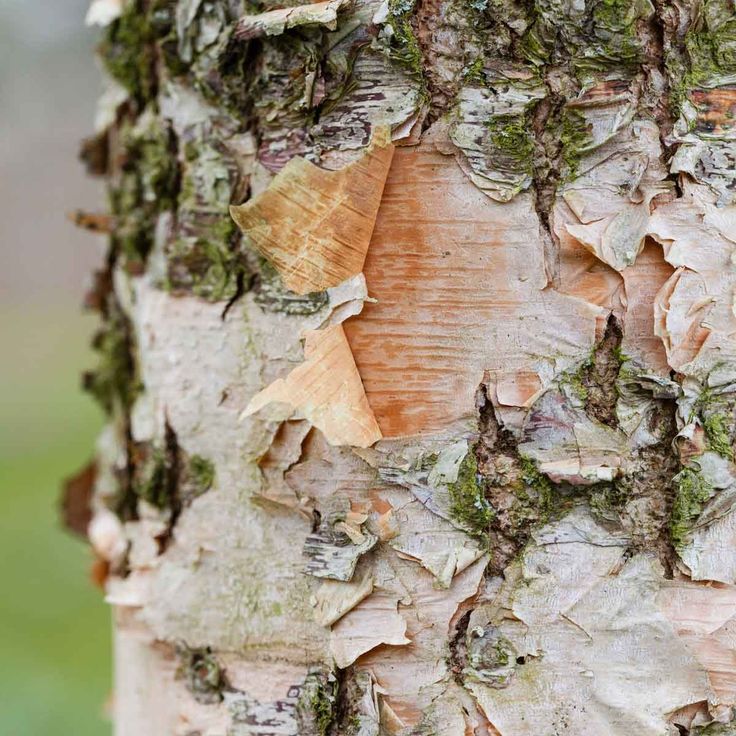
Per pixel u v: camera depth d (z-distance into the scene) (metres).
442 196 1.23
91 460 1.45
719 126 1.23
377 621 1.24
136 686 1.30
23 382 5.19
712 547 1.23
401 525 1.24
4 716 2.26
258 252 1.25
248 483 1.26
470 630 1.24
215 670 1.27
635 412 1.23
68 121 6.38
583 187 1.23
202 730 1.27
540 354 1.23
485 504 1.24
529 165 1.23
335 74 1.23
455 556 1.24
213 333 1.26
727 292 1.23
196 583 1.27
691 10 1.23
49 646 2.59
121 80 1.32
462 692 1.24
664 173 1.23
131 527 1.30
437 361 1.24
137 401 1.30
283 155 1.25
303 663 1.25
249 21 1.24
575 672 1.23
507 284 1.23
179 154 1.27
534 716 1.24
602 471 1.23
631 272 1.23
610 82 1.23
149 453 1.29
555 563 1.24
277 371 1.25
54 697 2.33
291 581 1.25
